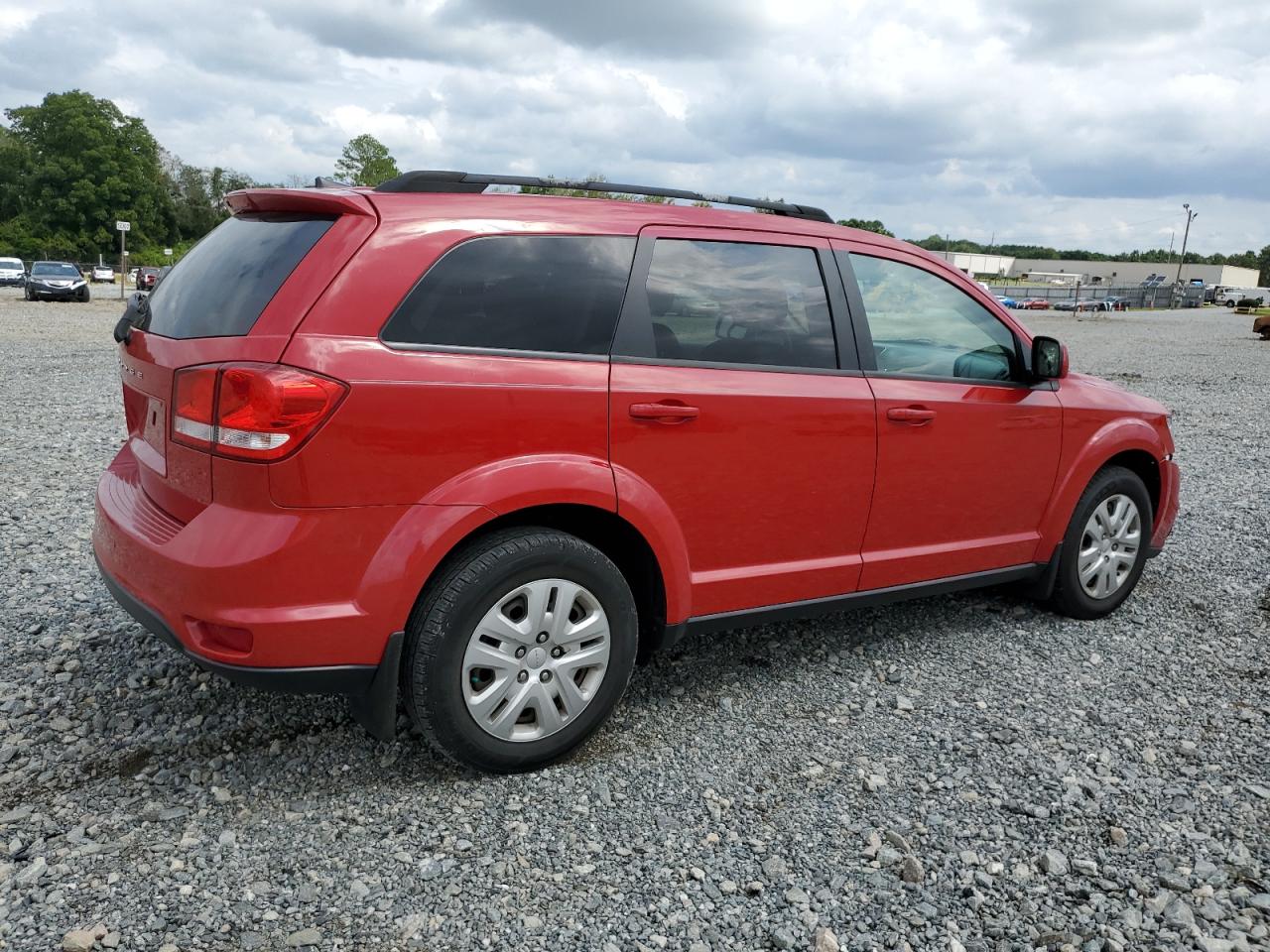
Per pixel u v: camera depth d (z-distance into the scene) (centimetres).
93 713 338
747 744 337
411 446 273
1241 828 294
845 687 385
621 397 307
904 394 377
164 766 307
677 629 335
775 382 343
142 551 283
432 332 281
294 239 283
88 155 8162
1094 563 457
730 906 251
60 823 275
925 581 402
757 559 352
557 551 295
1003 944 241
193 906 243
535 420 292
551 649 302
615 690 319
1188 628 462
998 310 421
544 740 306
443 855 267
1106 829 291
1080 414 438
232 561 259
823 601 373
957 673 402
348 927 238
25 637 398
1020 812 299
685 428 321
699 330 333
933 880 265
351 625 270
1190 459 902
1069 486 437
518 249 300
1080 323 4138
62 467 708
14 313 2502
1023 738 347
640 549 326
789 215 381
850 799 303
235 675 266
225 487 263
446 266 286
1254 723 364
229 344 267
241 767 308
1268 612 486
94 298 3572
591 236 315
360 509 269
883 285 384
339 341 266
